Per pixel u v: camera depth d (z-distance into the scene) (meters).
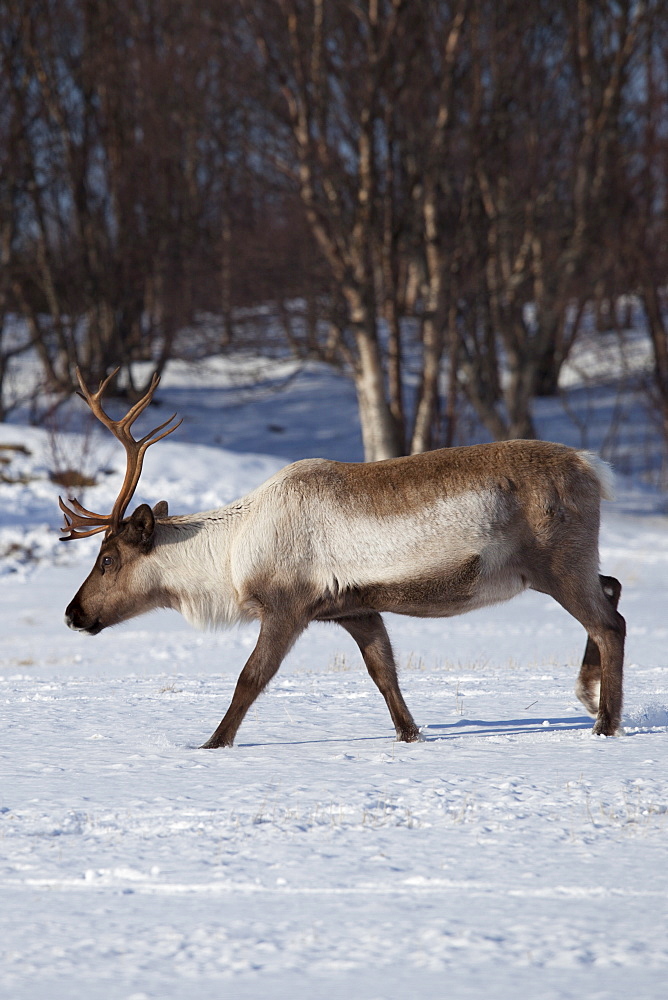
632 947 12.20
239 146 107.06
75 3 136.62
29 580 79.44
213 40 107.44
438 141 103.06
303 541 24.27
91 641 54.41
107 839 16.77
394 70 103.06
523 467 24.00
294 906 13.73
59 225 144.25
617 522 106.19
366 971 11.72
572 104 118.44
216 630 26.61
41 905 13.95
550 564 24.08
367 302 102.56
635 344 162.38
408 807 18.22
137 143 134.00
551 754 22.20
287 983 11.47
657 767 20.66
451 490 23.78
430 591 23.92
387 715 27.86
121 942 12.67
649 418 138.00
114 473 99.31
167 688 33.56
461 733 25.17
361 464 24.83
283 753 23.08
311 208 100.19
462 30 103.06
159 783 20.33
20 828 17.38
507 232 114.50
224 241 105.88
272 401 156.75
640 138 127.31
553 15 115.94
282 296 103.06
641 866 15.01
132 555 26.14
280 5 99.31
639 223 122.31
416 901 13.81
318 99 101.12
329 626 58.12
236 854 15.88
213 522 25.88
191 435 138.12
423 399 106.56
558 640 49.94
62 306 147.75
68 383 138.00
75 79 140.12
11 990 11.41
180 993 11.27
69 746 24.25
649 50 119.38
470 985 11.30
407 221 108.38
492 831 16.78
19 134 130.50
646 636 48.25
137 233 134.75
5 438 102.94
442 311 105.94
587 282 118.56
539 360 121.56
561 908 13.47
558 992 11.09
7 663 46.16
